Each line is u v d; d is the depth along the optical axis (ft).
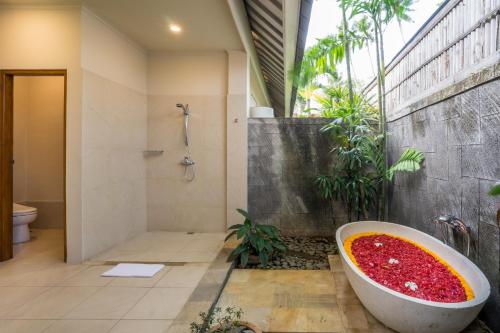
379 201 11.87
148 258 9.71
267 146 13.11
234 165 12.89
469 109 6.75
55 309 6.46
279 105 26.73
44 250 10.48
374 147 11.49
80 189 9.18
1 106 9.33
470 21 6.79
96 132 9.89
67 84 9.19
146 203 13.32
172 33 11.29
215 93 13.07
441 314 5.06
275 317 6.52
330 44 11.95
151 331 5.64
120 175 11.32
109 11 9.60
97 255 9.96
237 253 9.61
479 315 6.40
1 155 9.39
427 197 8.85
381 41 10.94
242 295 7.59
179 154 13.21
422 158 9.06
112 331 5.65
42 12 9.26
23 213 11.25
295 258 10.40
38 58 9.27
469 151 6.78
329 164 12.89
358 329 6.03
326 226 12.97
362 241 8.70
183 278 8.10
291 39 11.63
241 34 11.35
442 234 7.86
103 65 10.25
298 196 13.03
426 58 8.94
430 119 8.63
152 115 13.26
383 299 5.59
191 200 13.20
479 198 6.43
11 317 6.15
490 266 6.10
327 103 13.82
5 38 9.34
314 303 7.16
